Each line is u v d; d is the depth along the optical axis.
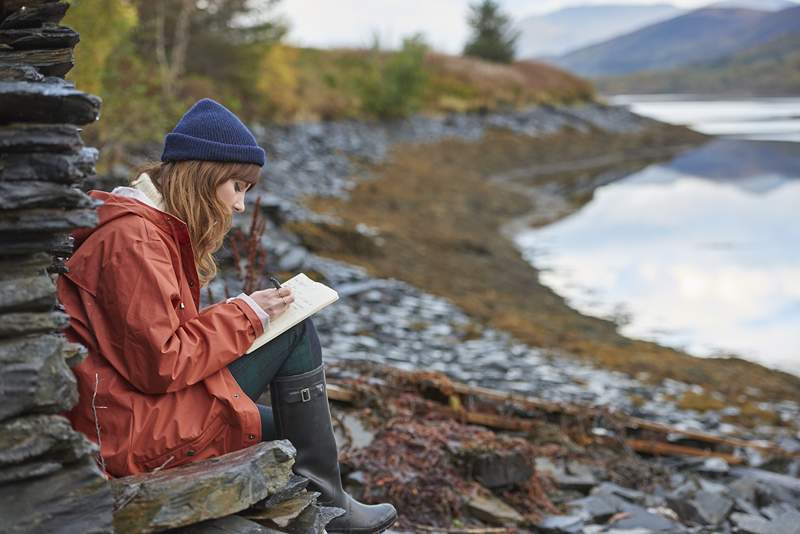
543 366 9.27
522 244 18.92
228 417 2.73
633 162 35.78
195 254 2.88
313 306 2.96
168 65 18.08
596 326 12.62
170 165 2.85
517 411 6.46
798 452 7.26
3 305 2.23
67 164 2.28
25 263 2.31
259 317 2.80
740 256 17.72
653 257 17.69
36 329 2.26
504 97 42.50
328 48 37.78
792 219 22.09
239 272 5.09
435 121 35.12
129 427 2.60
